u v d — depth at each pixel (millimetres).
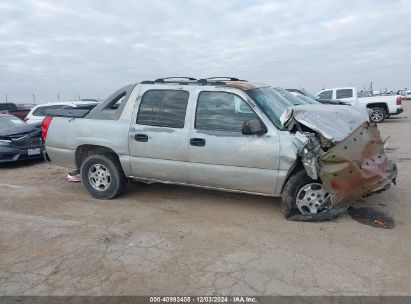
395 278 3479
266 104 5137
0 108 17875
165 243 4301
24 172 8531
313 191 4844
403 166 7918
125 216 5262
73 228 4816
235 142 4965
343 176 4543
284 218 4988
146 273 3633
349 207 5293
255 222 4895
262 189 4996
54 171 8570
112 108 6004
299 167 4898
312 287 3344
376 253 3957
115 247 4211
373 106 19125
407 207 5285
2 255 4082
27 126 9531
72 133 6137
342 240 4273
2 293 3340
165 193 6305
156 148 5477
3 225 4957
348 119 5016
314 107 5355
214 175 5191
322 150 4664
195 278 3525
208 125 5195
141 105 5668
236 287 3361
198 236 4488
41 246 4285
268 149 4789
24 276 3625
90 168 6109
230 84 5273
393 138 12602
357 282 3418
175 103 5426
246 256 3939
